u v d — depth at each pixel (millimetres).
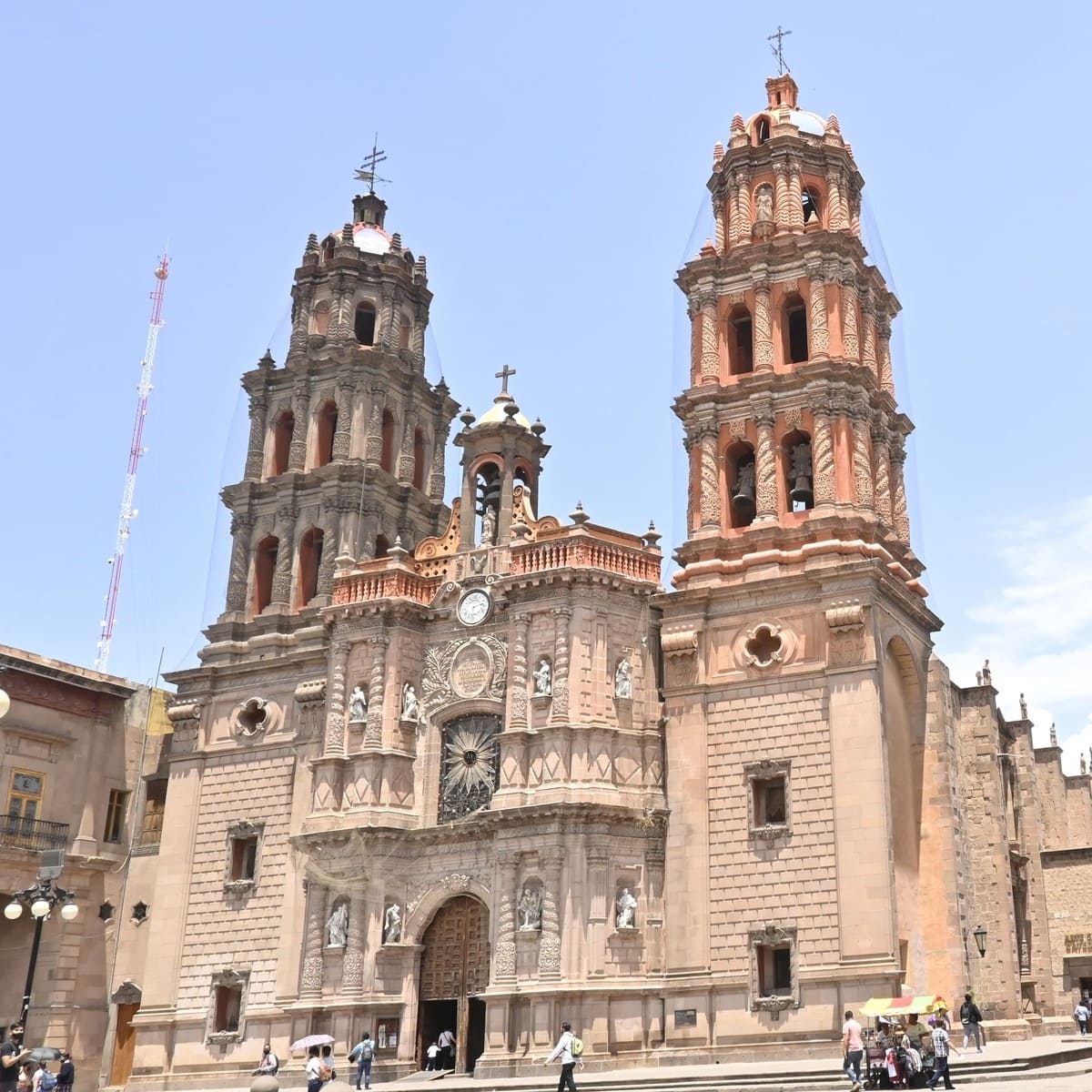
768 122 65125
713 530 57312
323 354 70812
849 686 51781
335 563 66000
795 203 61656
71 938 66250
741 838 52281
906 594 55719
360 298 72625
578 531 57469
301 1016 56281
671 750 54719
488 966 54969
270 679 65438
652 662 56969
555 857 52406
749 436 58750
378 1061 54281
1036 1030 60656
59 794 67438
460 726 59219
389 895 56656
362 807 57844
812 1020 48688
